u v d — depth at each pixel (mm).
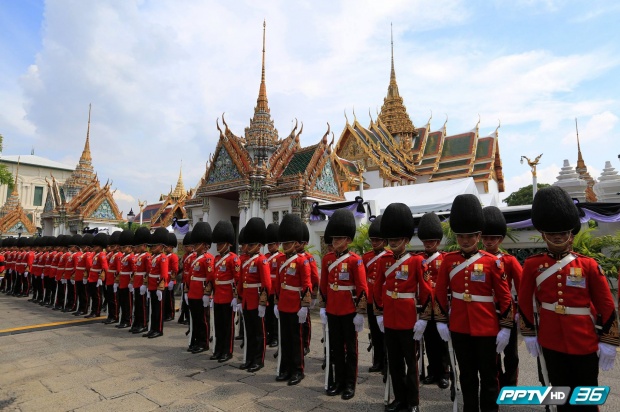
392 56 62125
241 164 17297
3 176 27516
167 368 7484
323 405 5691
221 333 8195
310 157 17469
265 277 7383
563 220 4160
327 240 7410
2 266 19828
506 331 4680
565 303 4141
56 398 5938
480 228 5012
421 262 5582
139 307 10875
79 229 29094
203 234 9617
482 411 4727
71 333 10648
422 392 6383
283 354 6910
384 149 51562
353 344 6188
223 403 5734
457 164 51344
